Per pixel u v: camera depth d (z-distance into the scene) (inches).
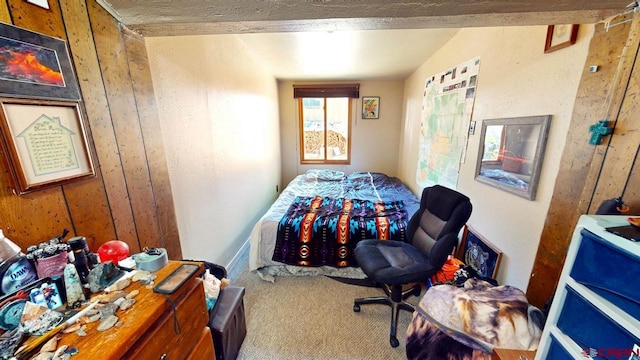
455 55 83.9
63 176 30.7
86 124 33.5
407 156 147.4
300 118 172.4
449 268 66.7
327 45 95.7
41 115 28.2
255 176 116.0
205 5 36.6
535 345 36.5
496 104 61.0
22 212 26.8
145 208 45.5
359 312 67.1
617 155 32.8
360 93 165.3
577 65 39.5
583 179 37.9
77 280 24.4
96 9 34.7
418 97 126.6
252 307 69.4
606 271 23.2
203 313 34.7
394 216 87.1
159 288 26.4
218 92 78.4
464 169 77.0
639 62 30.2
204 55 69.9
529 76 50.0
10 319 20.0
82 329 21.4
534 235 48.5
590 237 24.5
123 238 40.3
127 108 40.9
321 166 179.6
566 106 41.5
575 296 25.8
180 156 59.0
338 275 82.8
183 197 60.6
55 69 29.4
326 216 86.6
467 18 37.4
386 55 107.3
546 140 45.3
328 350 55.7
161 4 36.8
